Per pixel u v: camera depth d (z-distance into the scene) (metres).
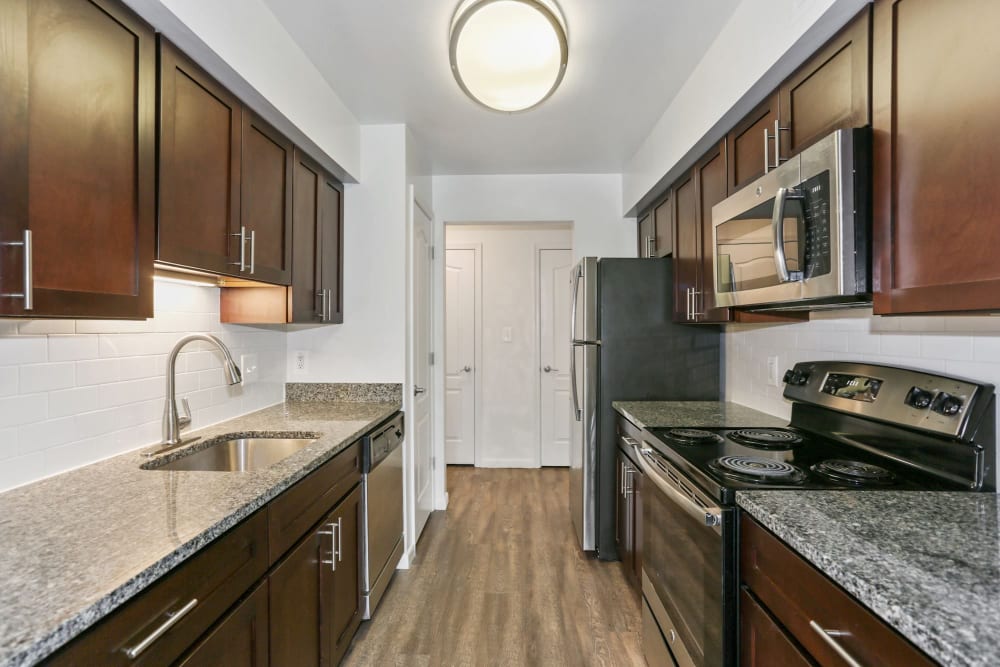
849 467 1.30
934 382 1.21
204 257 1.36
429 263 3.17
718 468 1.33
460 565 2.50
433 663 1.77
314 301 2.13
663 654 1.60
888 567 0.75
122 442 1.45
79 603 0.66
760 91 1.51
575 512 2.83
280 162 1.81
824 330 1.74
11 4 0.83
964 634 0.58
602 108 2.30
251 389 2.18
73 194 0.95
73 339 1.29
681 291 2.37
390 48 1.80
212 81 1.39
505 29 1.56
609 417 2.58
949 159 0.87
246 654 1.09
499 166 3.13
